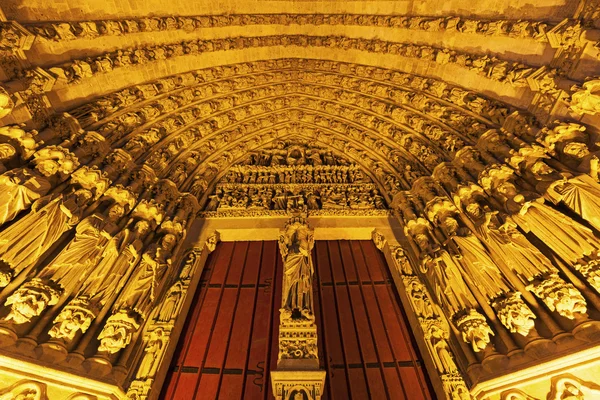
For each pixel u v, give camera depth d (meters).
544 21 6.93
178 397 5.58
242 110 11.40
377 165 10.09
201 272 7.71
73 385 4.46
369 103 10.91
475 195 7.03
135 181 7.54
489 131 7.48
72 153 6.40
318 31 11.73
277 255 8.31
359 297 7.35
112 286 5.53
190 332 6.57
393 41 10.39
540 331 4.89
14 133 5.65
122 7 8.63
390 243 7.97
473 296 5.73
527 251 5.50
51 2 7.18
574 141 5.86
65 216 5.65
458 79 9.00
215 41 10.80
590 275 4.73
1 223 5.10
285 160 11.02
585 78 5.81
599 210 5.02
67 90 7.43
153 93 9.38
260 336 6.53
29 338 4.50
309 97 12.12
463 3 8.62
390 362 6.11
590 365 4.18
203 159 10.05
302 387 4.66
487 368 4.81
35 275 5.11
